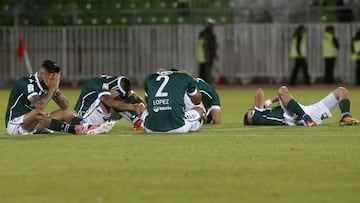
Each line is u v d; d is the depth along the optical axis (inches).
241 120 2107.5
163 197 1069.1
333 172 1231.5
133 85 4050.2
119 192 1101.7
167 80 1720.0
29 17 4079.7
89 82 1787.6
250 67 4052.7
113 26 4033.0
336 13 4015.8
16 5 4099.4
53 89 1670.8
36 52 4055.1
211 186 1135.0
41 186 1148.5
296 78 3964.1
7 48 4062.5
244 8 4060.0
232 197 1064.8
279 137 1642.5
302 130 1770.4
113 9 4114.2
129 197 1071.0
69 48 4050.2
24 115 1680.6
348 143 1542.8
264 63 4045.3
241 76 4052.7
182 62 4028.1
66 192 1106.7
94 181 1178.6
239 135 1680.6
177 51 4033.0
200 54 3922.2
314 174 1216.2
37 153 1441.9
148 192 1099.9
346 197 1061.1
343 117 1857.8
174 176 1208.2
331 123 1927.9
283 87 1876.2
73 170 1267.2
